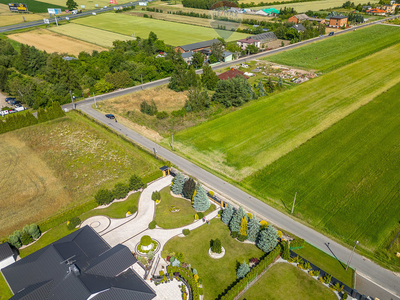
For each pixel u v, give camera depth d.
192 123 101.12
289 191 70.19
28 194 70.44
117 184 67.62
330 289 48.19
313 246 56.28
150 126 99.56
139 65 140.00
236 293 46.59
